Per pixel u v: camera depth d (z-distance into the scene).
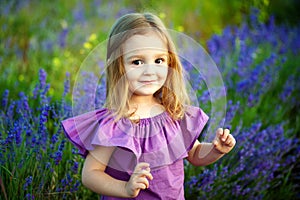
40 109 2.49
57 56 3.91
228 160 2.70
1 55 3.86
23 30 4.43
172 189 1.72
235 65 3.59
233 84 3.46
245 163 2.72
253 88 3.28
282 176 2.76
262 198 2.72
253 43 4.18
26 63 3.87
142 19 1.67
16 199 2.12
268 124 3.24
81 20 4.54
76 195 2.29
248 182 2.66
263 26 4.28
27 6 4.73
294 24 5.11
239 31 4.12
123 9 4.58
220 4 5.27
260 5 4.47
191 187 2.43
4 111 2.62
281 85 3.79
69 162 2.29
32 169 2.21
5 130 2.42
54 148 2.26
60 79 3.61
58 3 4.93
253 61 3.79
